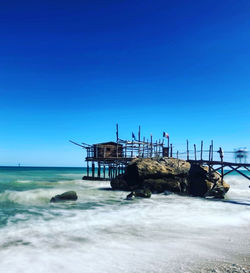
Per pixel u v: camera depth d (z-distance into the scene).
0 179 48.09
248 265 7.46
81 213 15.88
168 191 26.98
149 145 41.72
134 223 13.32
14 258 8.09
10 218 14.09
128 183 29.78
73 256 8.28
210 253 8.58
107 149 41.47
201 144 30.69
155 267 7.32
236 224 13.41
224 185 27.41
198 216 15.49
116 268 7.29
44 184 36.66
